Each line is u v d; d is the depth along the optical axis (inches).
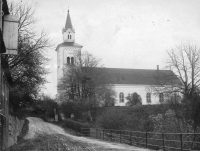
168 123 1101.1
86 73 2824.8
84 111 2605.8
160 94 1898.4
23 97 1408.7
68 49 4170.8
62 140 1221.7
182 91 1809.8
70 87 2896.2
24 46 1184.8
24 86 1317.7
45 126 2357.3
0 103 653.3
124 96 4087.1
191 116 1046.4
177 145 912.9
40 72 1320.1
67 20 4402.1
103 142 1119.0
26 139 1326.3
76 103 2630.4
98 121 1791.3
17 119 1466.5
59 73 4175.7
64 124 2556.6
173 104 1183.6
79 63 2913.4
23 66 1249.4
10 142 983.6
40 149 867.4
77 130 1978.3
